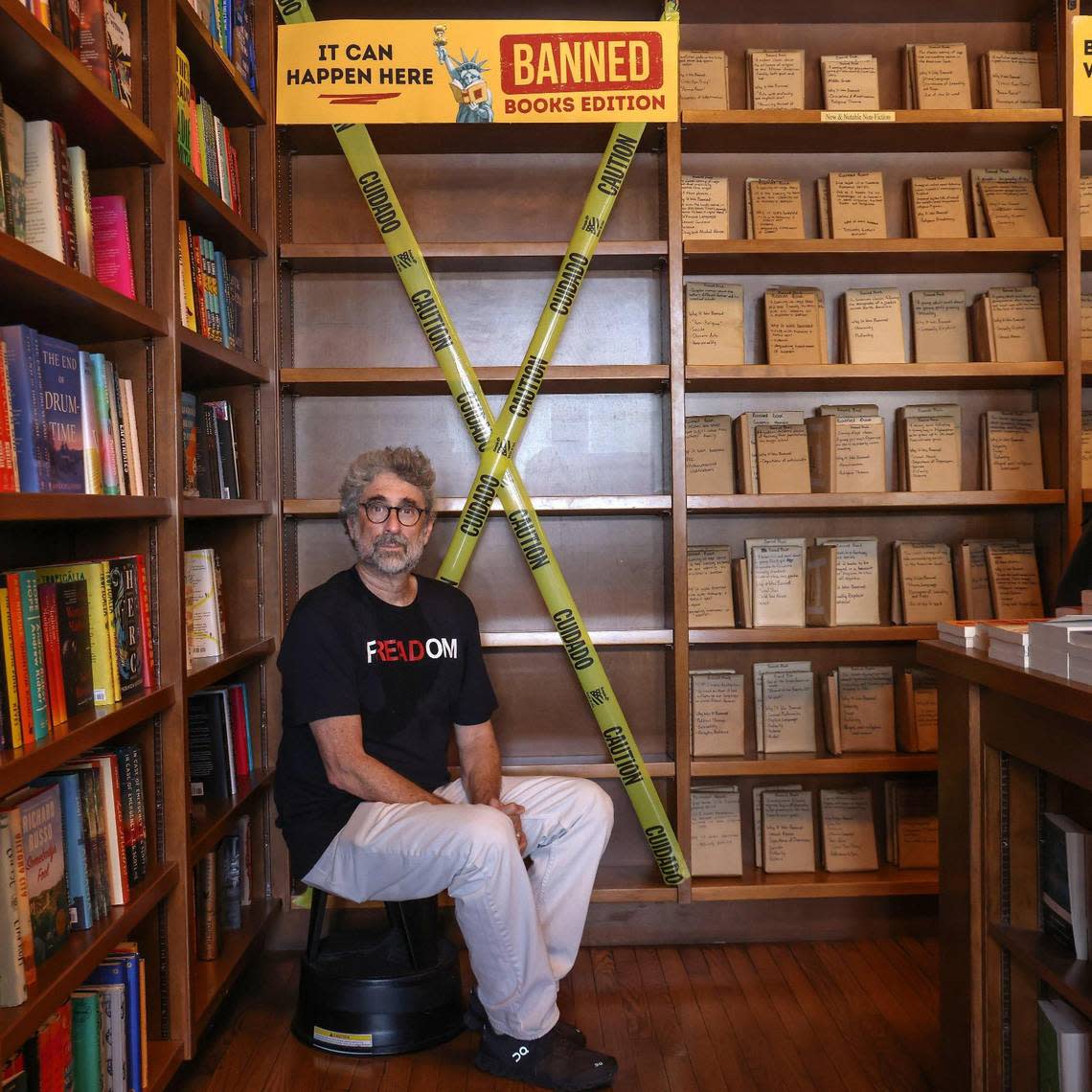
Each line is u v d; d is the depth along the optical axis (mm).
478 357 3234
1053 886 1853
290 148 3164
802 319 3156
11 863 1509
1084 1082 1736
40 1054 1612
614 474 3273
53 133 1739
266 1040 2424
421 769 2453
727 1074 2232
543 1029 2197
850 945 2984
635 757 2980
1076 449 3033
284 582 3010
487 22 2875
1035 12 3195
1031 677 1649
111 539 2141
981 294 3193
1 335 1607
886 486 3297
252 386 2930
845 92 3131
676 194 2967
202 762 2629
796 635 3035
